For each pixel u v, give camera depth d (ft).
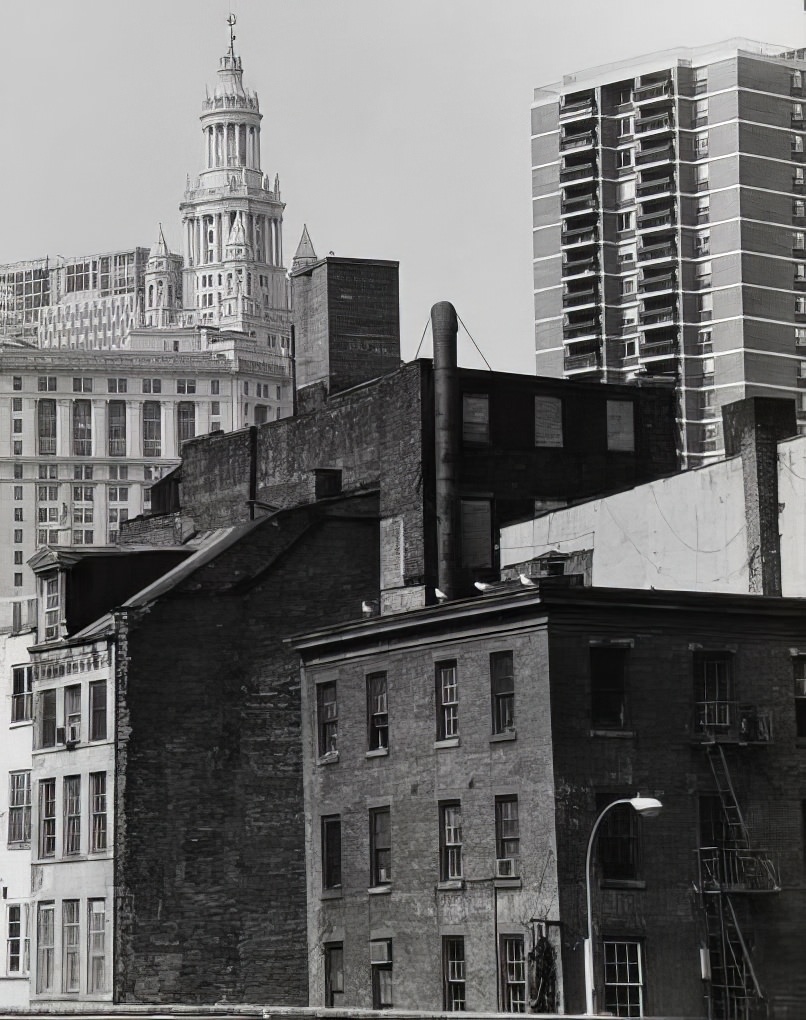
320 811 256.11
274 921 270.26
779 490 252.21
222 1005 256.73
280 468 314.96
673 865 221.05
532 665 223.10
